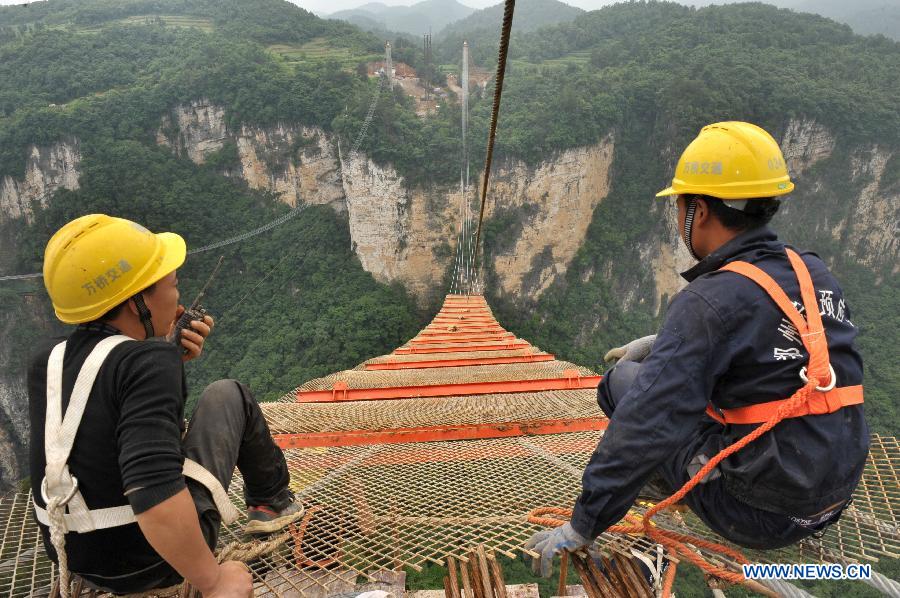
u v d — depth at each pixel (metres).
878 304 85.25
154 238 2.05
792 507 1.83
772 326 1.80
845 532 2.49
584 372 8.59
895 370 68.62
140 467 1.64
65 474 1.71
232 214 85.31
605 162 84.38
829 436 1.74
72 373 1.78
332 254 83.12
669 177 86.94
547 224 79.88
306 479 3.70
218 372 79.44
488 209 77.56
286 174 83.94
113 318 1.91
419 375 9.19
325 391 7.51
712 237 2.13
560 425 4.82
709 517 2.13
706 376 1.84
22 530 2.64
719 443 2.06
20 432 69.88
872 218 88.00
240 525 2.91
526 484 3.56
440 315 27.95
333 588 2.47
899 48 104.81
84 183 75.75
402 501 3.32
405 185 74.38
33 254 74.75
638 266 91.31
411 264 78.56
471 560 2.44
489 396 6.64
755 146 1.99
